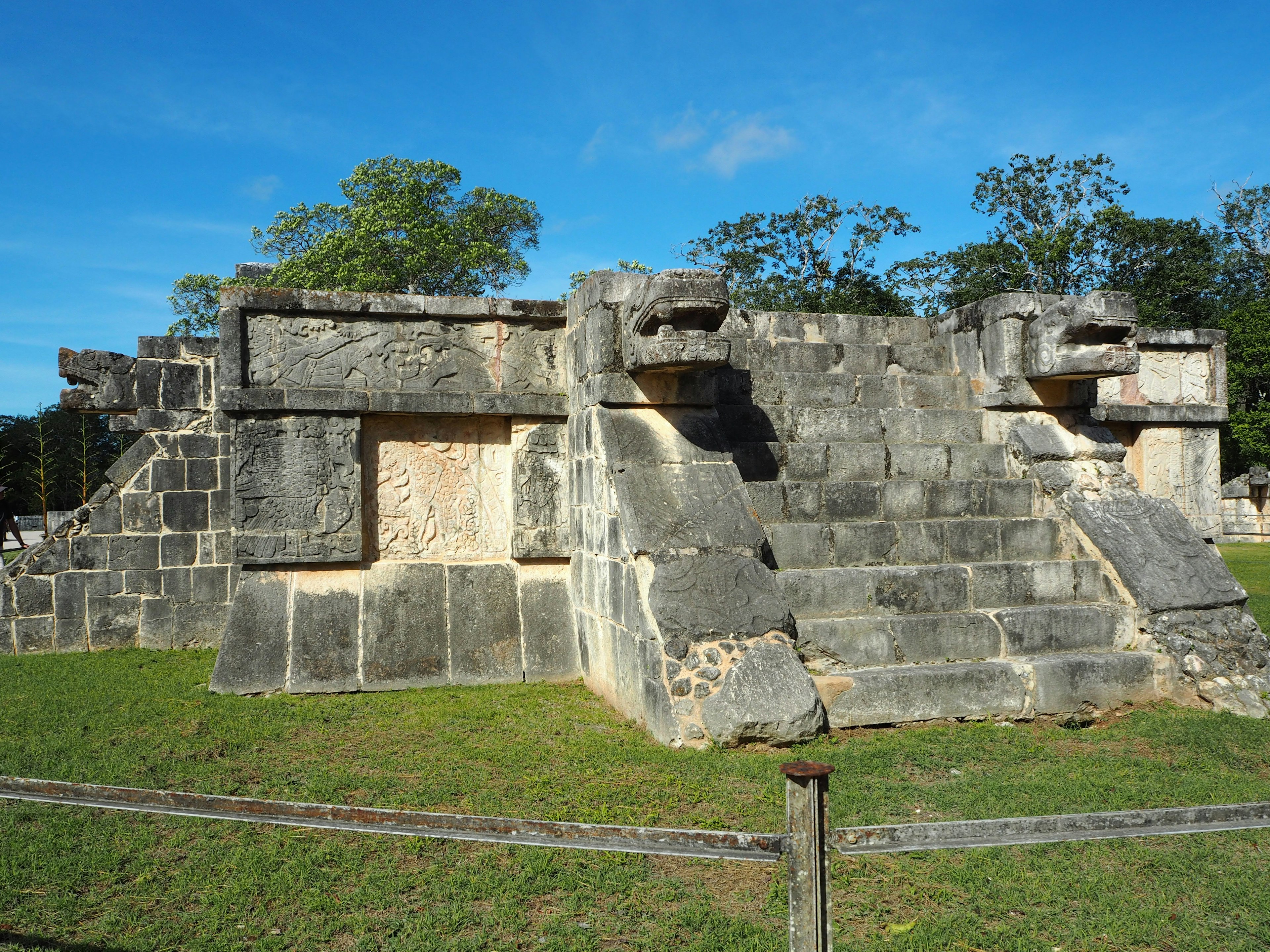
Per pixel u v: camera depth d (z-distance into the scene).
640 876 3.60
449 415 7.43
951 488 7.48
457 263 26.92
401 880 3.52
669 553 5.84
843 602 6.48
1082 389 8.15
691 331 5.91
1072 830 2.35
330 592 7.19
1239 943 3.13
